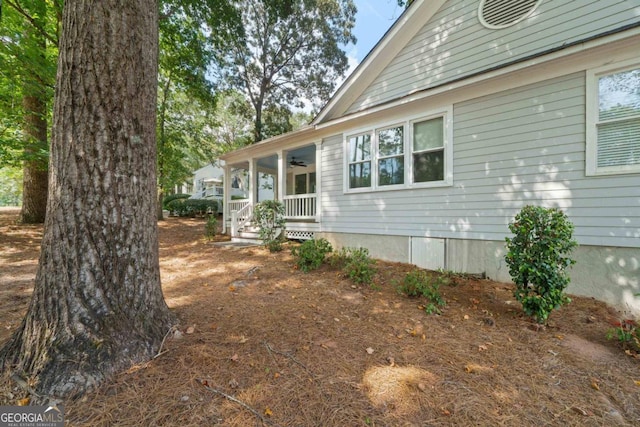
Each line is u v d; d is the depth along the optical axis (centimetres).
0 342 231
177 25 977
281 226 785
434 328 296
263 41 1673
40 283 206
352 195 695
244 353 231
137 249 233
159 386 186
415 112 579
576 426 168
